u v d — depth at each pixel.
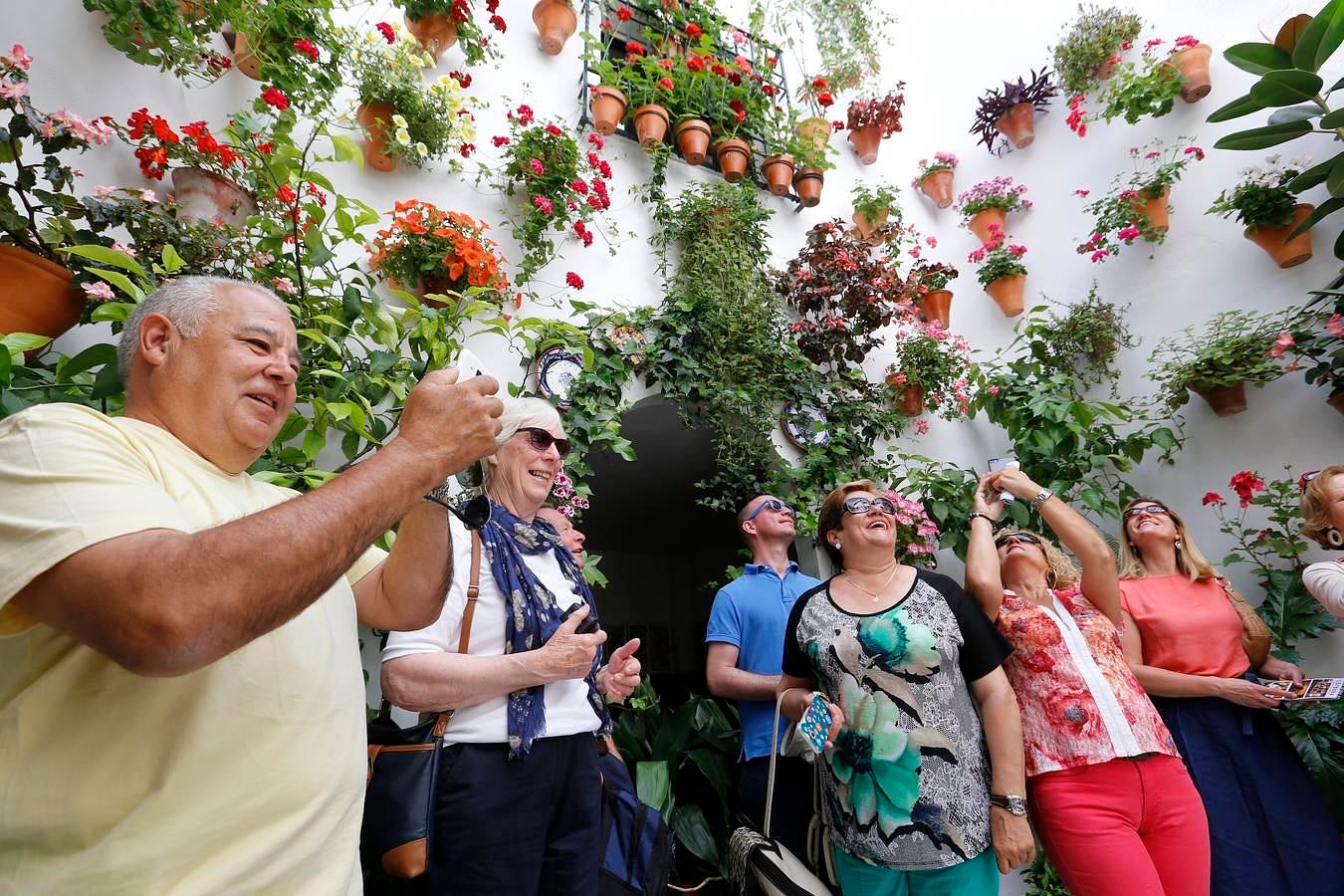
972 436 3.84
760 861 1.61
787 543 2.58
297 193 2.08
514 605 1.36
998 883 1.58
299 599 0.60
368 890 1.62
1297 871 2.02
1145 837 1.80
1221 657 2.31
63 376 1.49
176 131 2.19
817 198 3.63
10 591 0.58
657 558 7.82
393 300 2.43
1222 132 3.57
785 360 3.21
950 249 4.34
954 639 1.68
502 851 1.19
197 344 0.85
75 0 2.11
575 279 2.66
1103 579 2.11
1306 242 3.16
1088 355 3.71
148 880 0.61
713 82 3.43
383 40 2.69
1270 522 3.10
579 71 3.26
